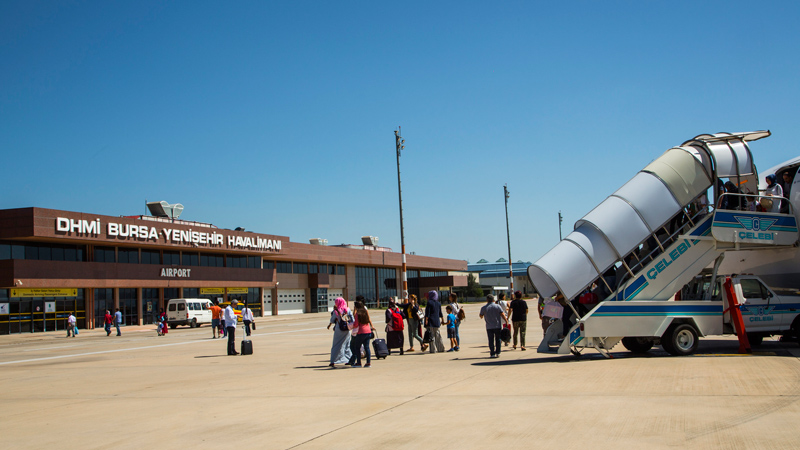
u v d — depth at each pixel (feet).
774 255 48.85
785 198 47.11
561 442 20.27
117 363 61.87
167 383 42.96
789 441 19.31
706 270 52.75
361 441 21.93
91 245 148.87
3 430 27.25
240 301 199.11
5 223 130.21
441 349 59.72
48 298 139.85
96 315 150.51
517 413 25.48
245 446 22.09
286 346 76.89
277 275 219.82
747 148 46.62
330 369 48.24
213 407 31.17
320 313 237.04
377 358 55.83
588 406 26.21
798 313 46.44
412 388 34.73
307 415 27.61
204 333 118.83
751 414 23.32
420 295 321.93
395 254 280.72
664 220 45.42
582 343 43.62
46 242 140.05
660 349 52.21
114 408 32.37
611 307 43.70
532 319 126.52
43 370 57.31
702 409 24.59
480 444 20.57
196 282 176.96
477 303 330.13
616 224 45.16
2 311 130.62
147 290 165.78
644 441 19.95
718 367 36.96
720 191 47.34
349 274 261.65
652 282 44.93
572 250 45.06
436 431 22.86
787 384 29.71
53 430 26.78
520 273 431.43
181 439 23.80
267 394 35.12
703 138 48.14
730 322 45.16
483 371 41.50
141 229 153.17
